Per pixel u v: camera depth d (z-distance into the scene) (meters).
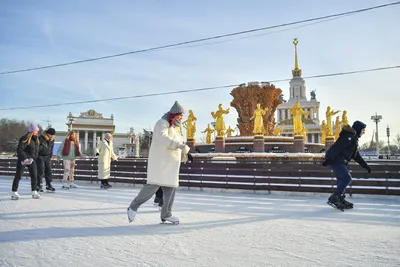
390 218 4.98
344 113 22.34
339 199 5.85
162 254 3.04
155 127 4.44
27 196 7.70
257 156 16.14
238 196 8.14
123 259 2.89
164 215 4.50
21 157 6.98
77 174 12.73
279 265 2.75
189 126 20.92
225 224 4.50
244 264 2.77
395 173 7.43
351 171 7.88
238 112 22.78
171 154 4.46
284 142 20.41
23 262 2.79
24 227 4.18
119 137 84.94
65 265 2.72
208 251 3.15
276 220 4.82
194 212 5.55
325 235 3.83
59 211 5.48
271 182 8.73
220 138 19.53
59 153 10.17
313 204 6.62
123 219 4.81
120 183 11.34
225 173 9.34
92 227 4.22
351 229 4.17
